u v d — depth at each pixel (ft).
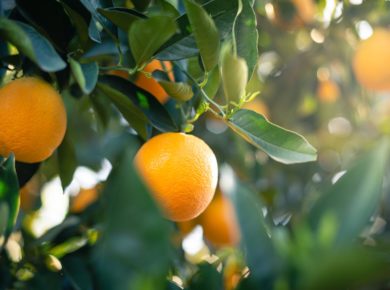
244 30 2.37
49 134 2.23
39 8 2.34
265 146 2.34
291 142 2.34
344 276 1.44
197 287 1.97
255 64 2.38
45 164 3.14
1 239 2.06
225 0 2.32
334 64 3.93
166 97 2.64
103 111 2.88
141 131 2.54
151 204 1.51
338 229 1.57
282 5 3.73
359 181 1.61
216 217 3.32
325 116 4.19
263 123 2.35
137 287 1.47
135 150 3.19
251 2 2.34
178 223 3.36
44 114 2.21
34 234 3.32
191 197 2.20
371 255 1.42
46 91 2.25
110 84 2.43
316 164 4.11
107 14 2.29
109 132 3.70
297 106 4.11
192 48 2.35
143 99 2.44
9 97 2.20
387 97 4.21
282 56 4.05
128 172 1.51
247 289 1.61
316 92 4.10
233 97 2.22
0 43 2.41
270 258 1.61
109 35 2.44
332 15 3.68
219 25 2.34
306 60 3.99
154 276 1.50
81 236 3.00
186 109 2.60
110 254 1.52
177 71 2.56
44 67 2.00
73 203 3.52
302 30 3.89
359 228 1.57
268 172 4.06
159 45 2.24
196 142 2.28
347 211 1.59
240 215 1.62
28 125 2.19
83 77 2.03
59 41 2.38
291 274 1.53
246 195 1.63
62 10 2.35
